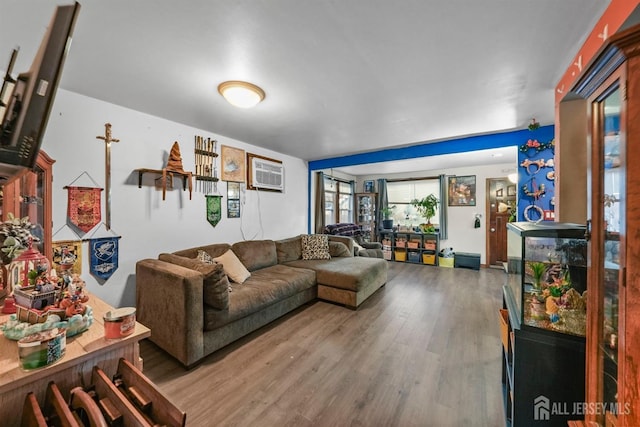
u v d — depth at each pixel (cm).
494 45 157
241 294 244
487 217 567
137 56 167
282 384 178
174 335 199
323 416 150
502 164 554
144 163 274
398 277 476
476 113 267
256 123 303
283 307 288
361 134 346
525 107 252
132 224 266
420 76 194
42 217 204
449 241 605
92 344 98
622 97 78
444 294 377
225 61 174
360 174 725
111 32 143
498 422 147
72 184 225
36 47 159
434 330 260
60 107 218
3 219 182
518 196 320
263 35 147
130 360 110
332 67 181
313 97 230
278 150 447
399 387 175
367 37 149
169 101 240
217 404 159
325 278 336
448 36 149
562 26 140
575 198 194
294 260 415
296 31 144
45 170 204
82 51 162
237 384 177
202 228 333
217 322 209
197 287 197
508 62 175
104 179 245
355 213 722
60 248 219
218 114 274
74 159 226
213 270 207
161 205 291
